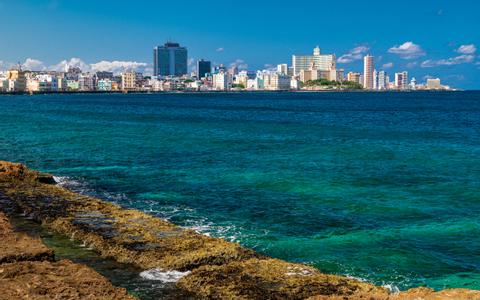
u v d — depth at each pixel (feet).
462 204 109.91
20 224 87.40
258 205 108.37
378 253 79.05
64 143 222.07
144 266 67.77
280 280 61.46
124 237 77.15
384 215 100.78
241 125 330.13
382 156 180.75
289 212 102.58
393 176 140.87
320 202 110.93
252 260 68.23
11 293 52.90
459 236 87.66
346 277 65.67
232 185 129.08
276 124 339.36
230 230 90.84
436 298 53.52
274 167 156.35
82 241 78.28
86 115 433.48
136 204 110.22
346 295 57.47
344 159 173.17
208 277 62.18
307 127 313.94
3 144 216.13
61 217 88.07
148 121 367.04
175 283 62.54
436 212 103.19
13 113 447.83
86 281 56.75
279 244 83.30
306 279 61.82
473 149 201.57
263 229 91.40
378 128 307.17
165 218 98.89
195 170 151.74
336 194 118.62
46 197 103.91
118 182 134.31
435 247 82.07
